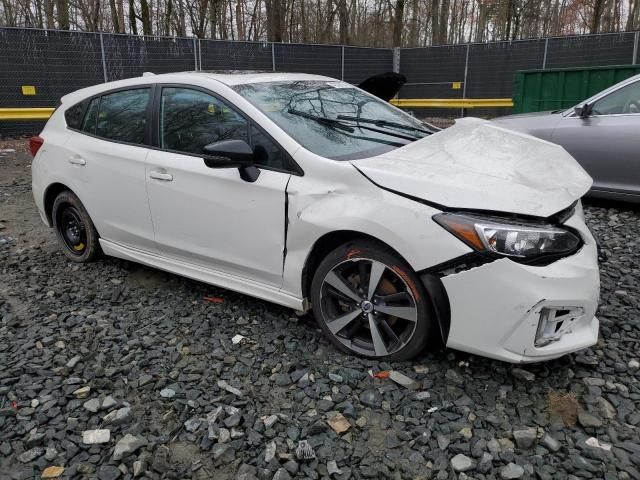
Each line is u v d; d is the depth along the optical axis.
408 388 2.87
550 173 3.02
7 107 12.41
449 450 2.46
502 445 2.48
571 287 2.65
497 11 30.52
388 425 2.62
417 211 2.77
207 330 3.56
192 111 3.74
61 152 4.59
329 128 3.49
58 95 12.85
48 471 2.39
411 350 2.97
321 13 25.81
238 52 14.73
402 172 2.91
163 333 3.56
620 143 5.79
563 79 11.31
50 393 2.94
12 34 12.16
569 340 2.77
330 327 3.21
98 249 4.70
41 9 20.67
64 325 3.70
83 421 2.71
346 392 2.86
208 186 3.54
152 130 3.95
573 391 2.85
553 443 2.46
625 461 2.36
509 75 16.41
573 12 32.91
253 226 3.36
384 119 3.96
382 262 2.92
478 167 3.01
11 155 10.72
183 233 3.79
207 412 2.76
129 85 4.21
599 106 6.07
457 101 16.67
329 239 3.14
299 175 3.18
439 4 29.09
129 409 2.75
